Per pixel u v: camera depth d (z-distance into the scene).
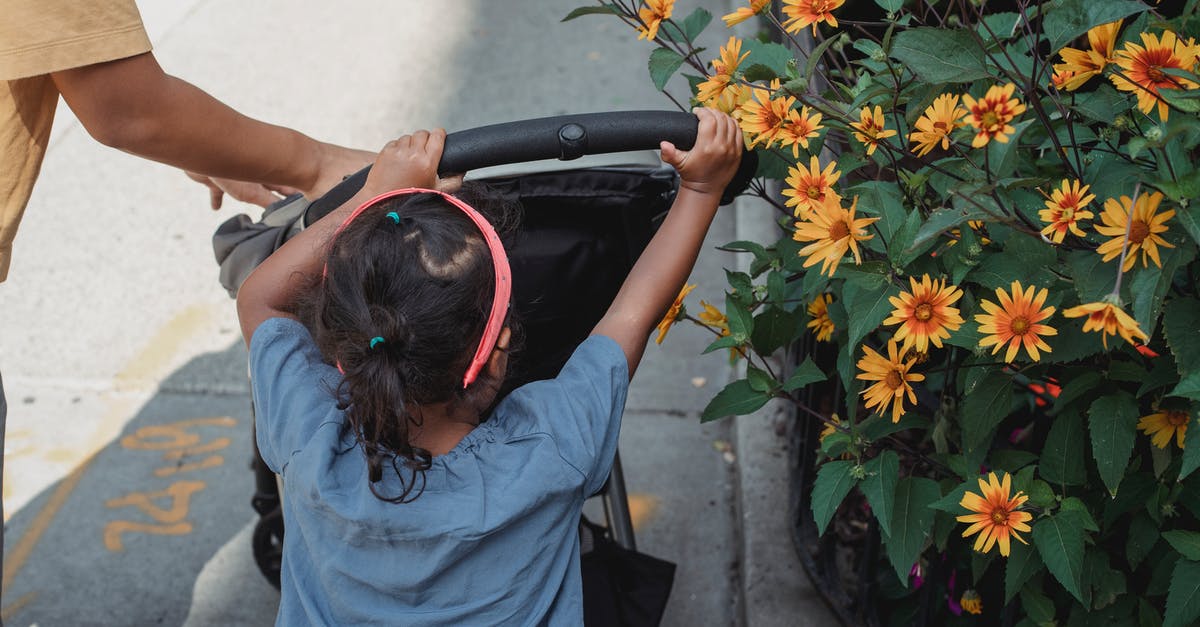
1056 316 1.37
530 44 4.75
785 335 1.71
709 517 2.71
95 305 3.55
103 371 3.31
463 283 1.20
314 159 1.63
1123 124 1.31
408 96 4.46
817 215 1.34
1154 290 1.17
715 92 1.54
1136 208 1.16
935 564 1.82
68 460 3.01
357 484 1.25
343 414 1.30
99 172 4.15
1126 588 1.62
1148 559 1.59
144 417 3.14
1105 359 1.44
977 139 1.18
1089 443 1.51
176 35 4.95
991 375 1.46
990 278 1.37
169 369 3.30
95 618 2.58
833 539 2.20
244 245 1.71
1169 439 1.42
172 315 3.50
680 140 1.40
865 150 1.49
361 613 1.26
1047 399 1.80
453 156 1.39
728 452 2.89
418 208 1.25
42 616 2.58
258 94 4.52
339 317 1.21
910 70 1.34
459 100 4.41
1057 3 1.30
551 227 1.59
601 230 1.62
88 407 3.18
